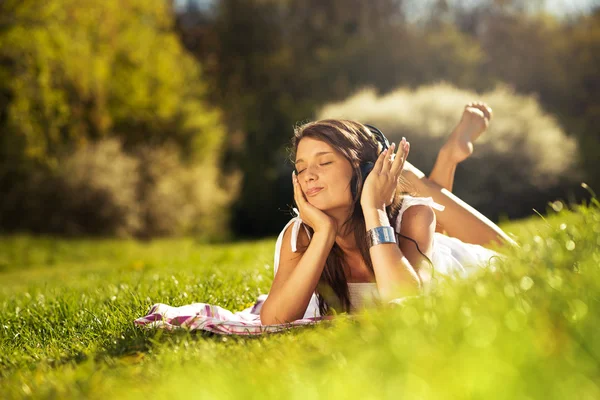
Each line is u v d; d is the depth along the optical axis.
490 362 1.52
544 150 26.78
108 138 27.41
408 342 1.77
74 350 3.39
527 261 2.79
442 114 25.95
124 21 29.88
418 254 3.55
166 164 28.55
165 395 1.79
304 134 3.55
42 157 24.39
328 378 1.68
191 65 33.53
